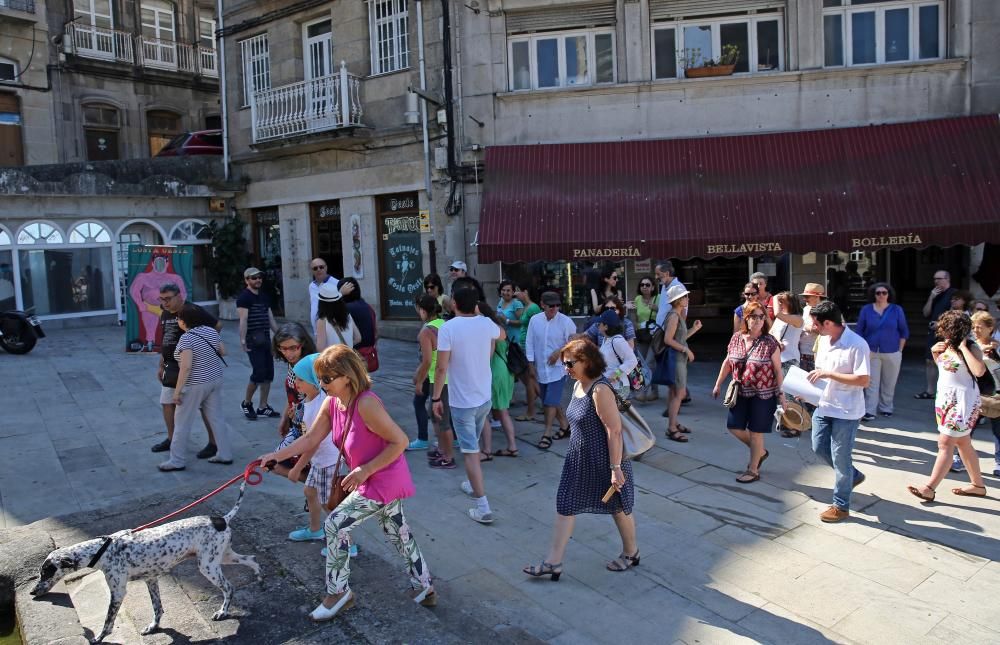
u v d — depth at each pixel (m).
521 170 12.54
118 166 17.27
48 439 8.20
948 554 5.41
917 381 10.89
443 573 5.16
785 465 7.38
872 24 12.58
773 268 13.88
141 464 7.34
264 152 16.48
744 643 4.35
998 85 12.05
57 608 4.29
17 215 16.05
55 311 16.84
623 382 7.14
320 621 4.05
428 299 7.25
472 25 13.27
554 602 4.80
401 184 14.59
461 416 5.94
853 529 5.85
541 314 8.08
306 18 16.03
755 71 12.89
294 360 5.46
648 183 12.12
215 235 17.84
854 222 11.10
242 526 5.29
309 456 4.55
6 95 21.38
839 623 4.55
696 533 5.85
